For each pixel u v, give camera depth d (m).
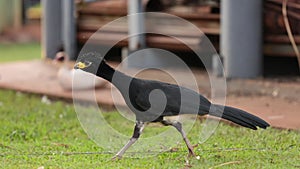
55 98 13.50
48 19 17.55
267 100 12.73
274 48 14.93
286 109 11.91
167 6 16.14
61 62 16.47
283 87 13.87
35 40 26.09
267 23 14.87
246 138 9.75
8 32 26.28
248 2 14.52
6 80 15.34
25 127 10.72
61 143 9.71
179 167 8.08
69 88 13.63
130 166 8.14
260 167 8.03
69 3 16.78
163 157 8.66
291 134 10.00
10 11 26.34
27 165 8.25
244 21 14.57
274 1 14.79
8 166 8.21
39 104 13.05
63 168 8.05
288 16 14.58
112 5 16.59
